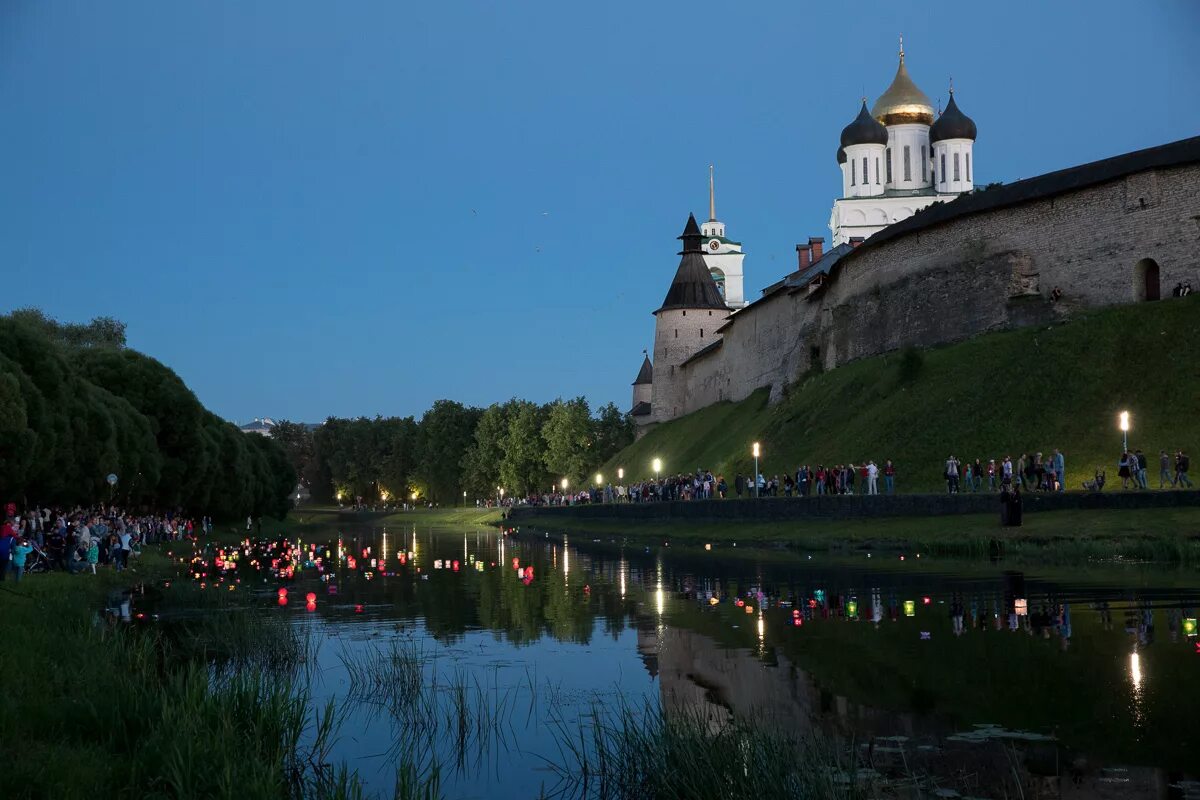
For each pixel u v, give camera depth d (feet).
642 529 226.38
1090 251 224.94
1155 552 112.37
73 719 51.06
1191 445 171.01
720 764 43.16
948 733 49.88
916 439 211.20
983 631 74.18
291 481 464.65
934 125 494.59
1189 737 47.62
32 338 190.60
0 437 165.78
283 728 51.55
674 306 465.88
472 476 552.82
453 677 69.56
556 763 50.65
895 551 138.41
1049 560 117.19
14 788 41.42
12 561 107.96
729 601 99.60
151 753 45.06
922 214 272.10
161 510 269.03
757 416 321.32
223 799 40.65
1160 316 200.13
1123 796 40.91
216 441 304.50
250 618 88.48
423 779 48.73
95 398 211.00
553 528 290.35
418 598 115.24
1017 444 192.95
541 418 518.78
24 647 64.23
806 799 40.75
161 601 113.09
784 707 56.29
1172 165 211.41
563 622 92.02
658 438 416.05
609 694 62.80
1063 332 212.02
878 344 271.69
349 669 71.36
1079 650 65.82
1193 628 71.56
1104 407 189.67
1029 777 43.37
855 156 497.05
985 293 241.55
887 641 72.90
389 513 549.95
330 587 130.82
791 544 158.51
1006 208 242.58
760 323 362.12
